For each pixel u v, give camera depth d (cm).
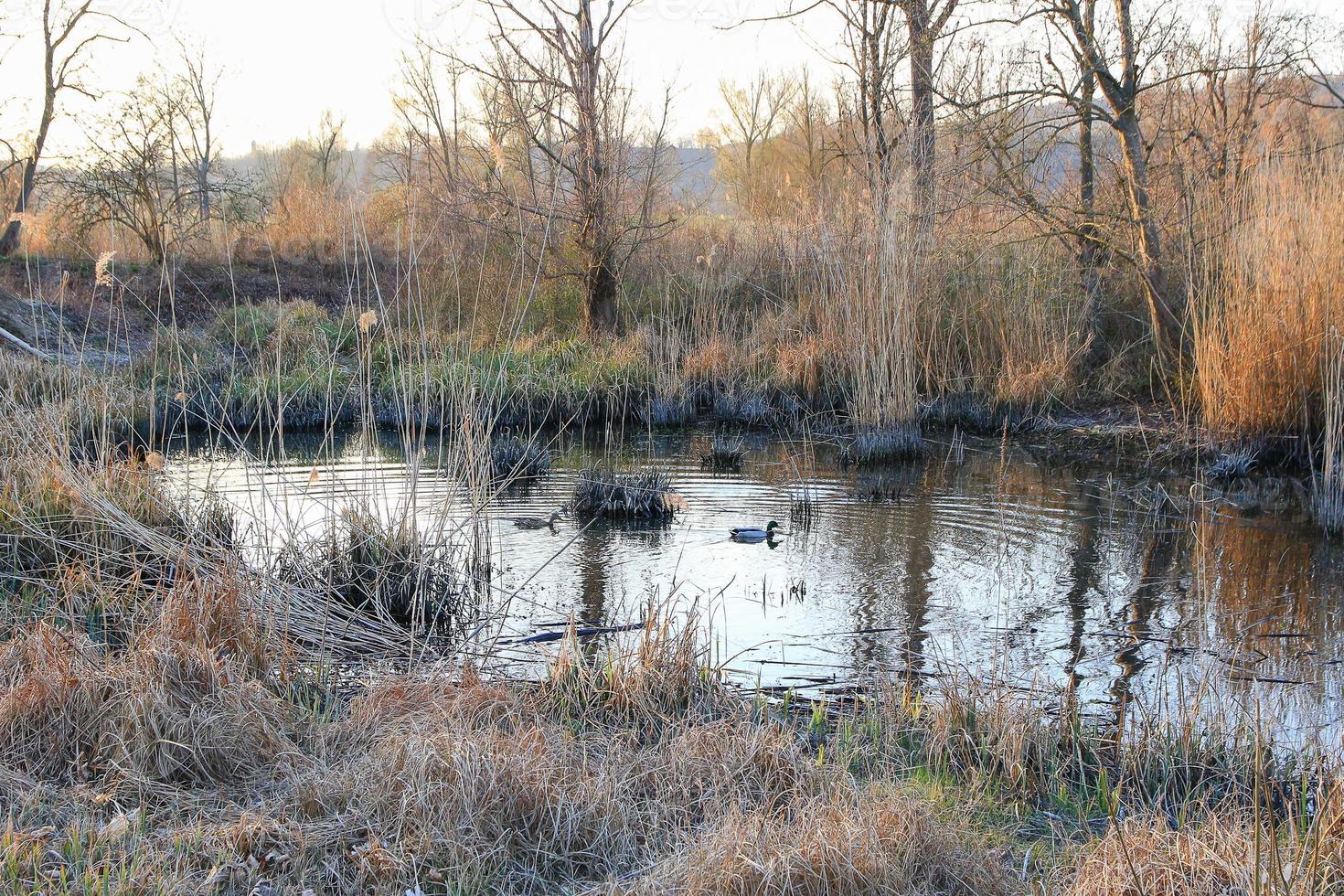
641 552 914
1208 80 1299
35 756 446
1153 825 426
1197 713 507
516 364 1559
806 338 1614
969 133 1336
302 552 791
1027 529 970
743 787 430
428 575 788
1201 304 1284
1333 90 1345
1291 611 748
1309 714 564
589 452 1390
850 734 512
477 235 1844
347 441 1436
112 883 348
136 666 481
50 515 771
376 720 494
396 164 2653
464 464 845
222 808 415
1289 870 352
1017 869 395
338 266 2450
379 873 363
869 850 358
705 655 622
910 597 788
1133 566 856
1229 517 995
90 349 1758
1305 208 1106
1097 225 1325
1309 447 1073
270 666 565
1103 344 1499
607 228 1814
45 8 2252
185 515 839
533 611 764
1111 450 1276
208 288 2214
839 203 1477
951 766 491
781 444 1411
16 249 2158
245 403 1480
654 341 1688
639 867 386
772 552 909
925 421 1471
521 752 438
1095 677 628
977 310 1501
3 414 834
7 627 602
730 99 3347
